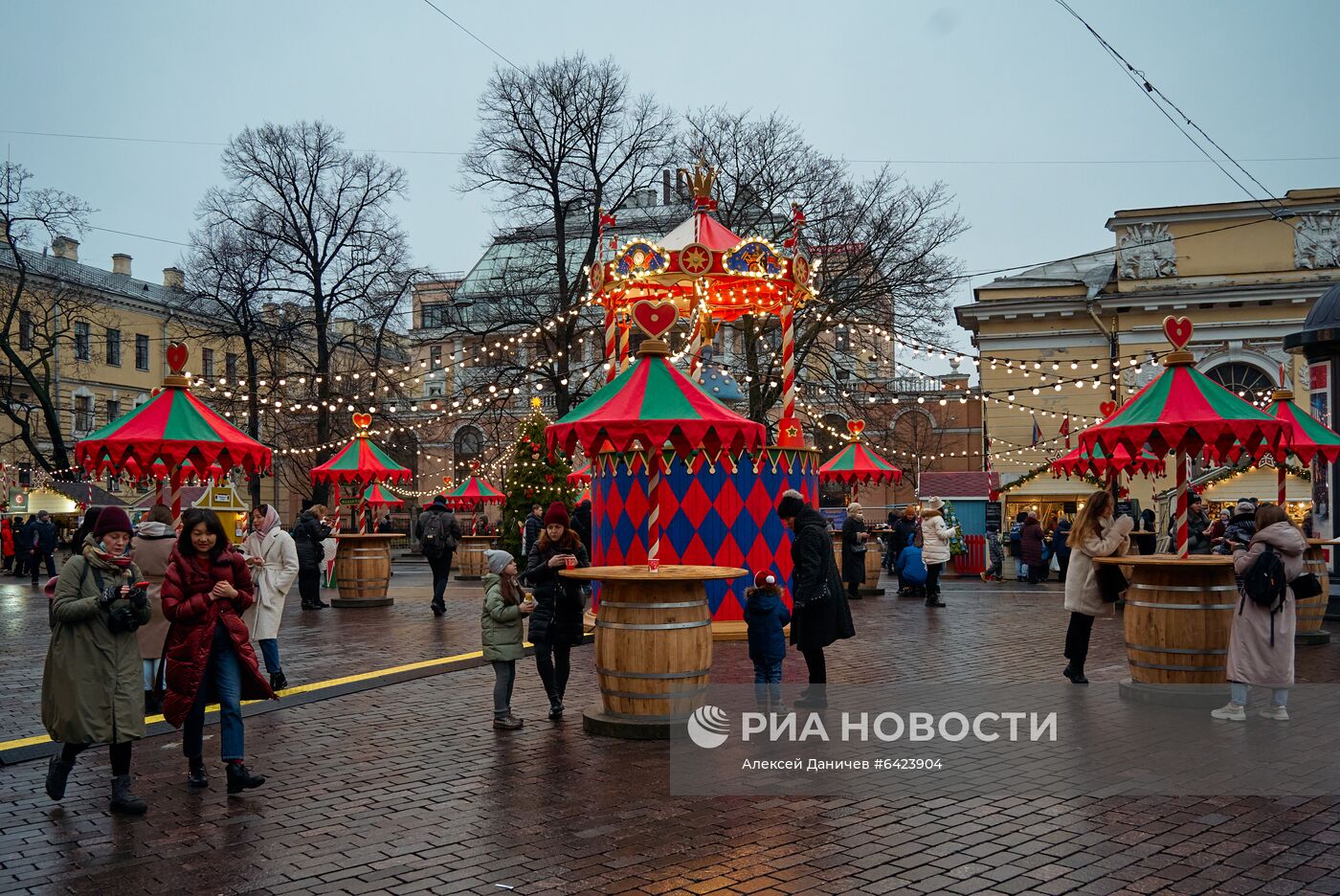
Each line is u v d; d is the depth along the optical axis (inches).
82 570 255.9
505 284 1330.0
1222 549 583.5
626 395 392.2
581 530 693.3
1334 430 671.8
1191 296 1417.3
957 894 199.5
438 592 710.5
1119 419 423.8
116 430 449.7
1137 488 1411.2
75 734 248.1
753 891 201.5
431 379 1855.3
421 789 274.5
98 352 1904.5
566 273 1302.9
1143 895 198.5
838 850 224.2
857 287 1206.9
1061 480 1144.2
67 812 256.7
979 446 1899.6
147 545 378.6
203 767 279.6
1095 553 410.6
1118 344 1454.2
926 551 757.3
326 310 1453.0
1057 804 255.0
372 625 647.8
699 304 691.4
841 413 1311.5
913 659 487.5
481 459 1845.5
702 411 385.1
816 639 367.2
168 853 226.1
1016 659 486.9
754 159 1208.2
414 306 1847.9
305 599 756.6
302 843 231.8
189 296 1453.0
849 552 836.6
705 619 340.5
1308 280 1375.5
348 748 321.4
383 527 1337.4
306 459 1658.5
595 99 1262.3
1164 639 372.5
